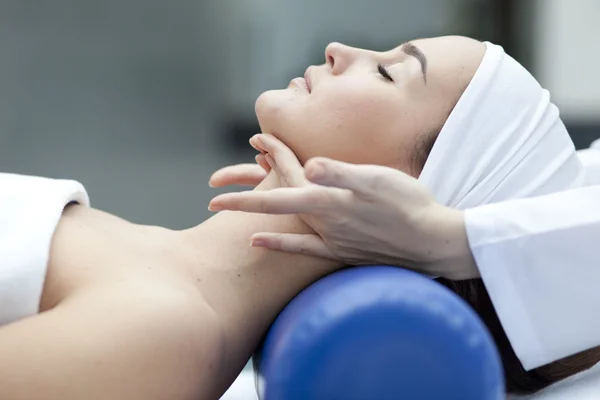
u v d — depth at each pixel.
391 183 0.88
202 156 3.50
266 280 0.98
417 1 3.54
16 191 0.98
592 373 1.09
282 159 1.00
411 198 0.89
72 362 0.79
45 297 0.91
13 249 0.89
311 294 0.87
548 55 3.49
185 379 0.85
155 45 3.61
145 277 0.91
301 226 1.00
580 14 3.43
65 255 0.93
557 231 0.92
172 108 3.61
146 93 3.59
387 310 0.77
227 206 0.87
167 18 3.61
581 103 3.45
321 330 0.77
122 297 0.85
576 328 0.93
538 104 1.05
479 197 1.00
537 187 1.02
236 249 0.99
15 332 0.81
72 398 0.78
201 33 3.63
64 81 3.52
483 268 0.91
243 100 3.65
